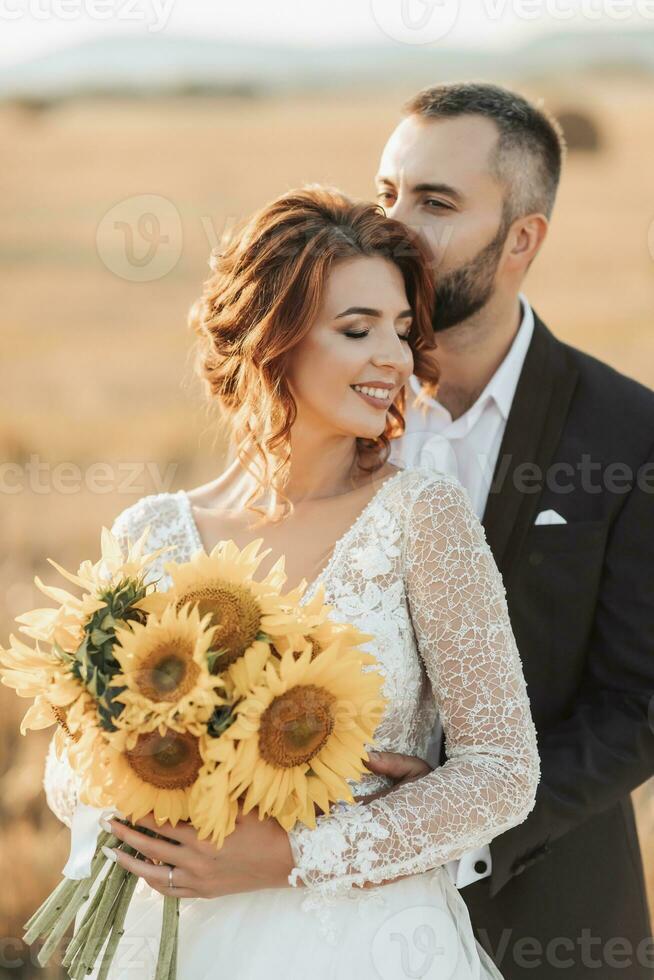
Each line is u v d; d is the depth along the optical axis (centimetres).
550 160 473
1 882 564
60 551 983
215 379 403
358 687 309
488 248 457
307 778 311
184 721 292
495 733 343
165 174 4281
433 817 329
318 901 338
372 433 367
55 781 376
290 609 315
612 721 425
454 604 351
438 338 469
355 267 362
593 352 1844
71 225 3538
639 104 4578
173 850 320
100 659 311
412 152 463
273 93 5991
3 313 2372
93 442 1359
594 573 438
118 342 2098
